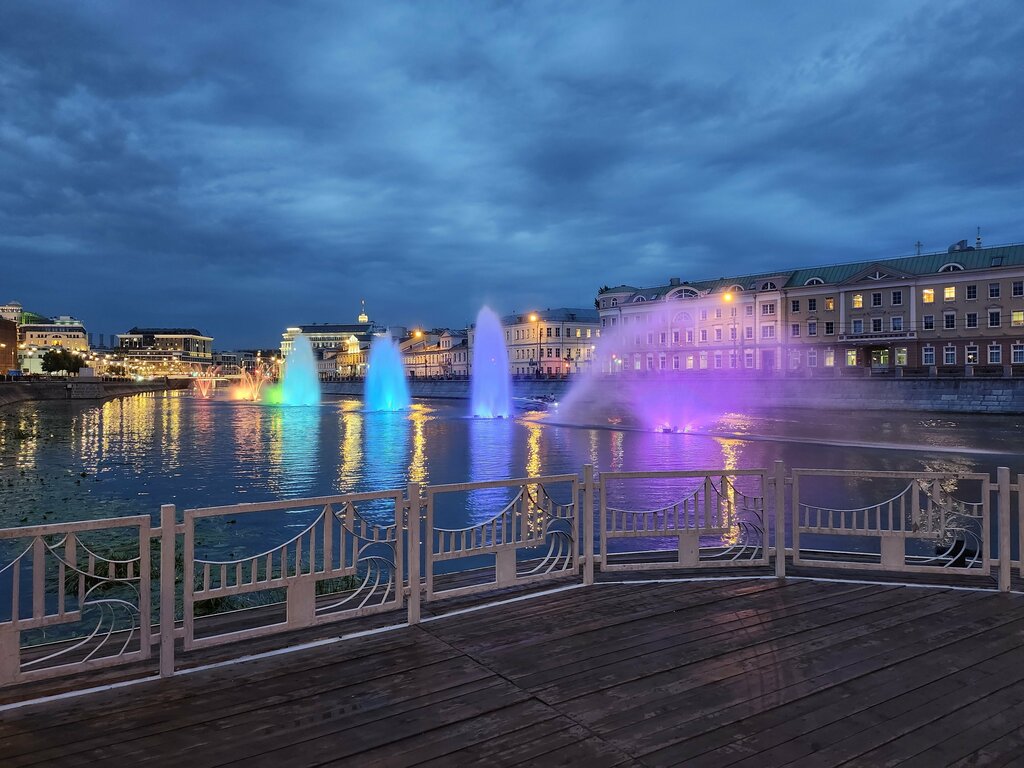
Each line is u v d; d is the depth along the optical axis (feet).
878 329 255.29
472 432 155.02
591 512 25.61
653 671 17.52
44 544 16.03
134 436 143.95
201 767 12.93
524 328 415.44
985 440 128.77
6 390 279.49
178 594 38.40
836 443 123.75
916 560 29.17
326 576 20.18
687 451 115.55
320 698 15.88
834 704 15.69
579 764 13.11
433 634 20.12
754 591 24.49
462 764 13.11
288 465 100.01
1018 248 230.89
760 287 289.53
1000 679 17.11
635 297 344.28
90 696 15.85
